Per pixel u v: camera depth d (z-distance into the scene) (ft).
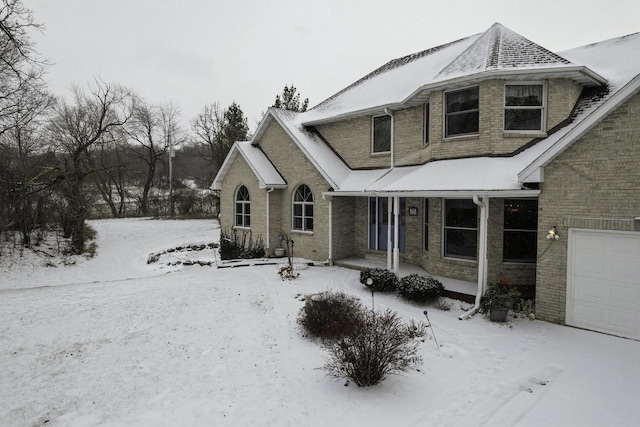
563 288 30.86
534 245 38.93
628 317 28.07
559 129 38.37
